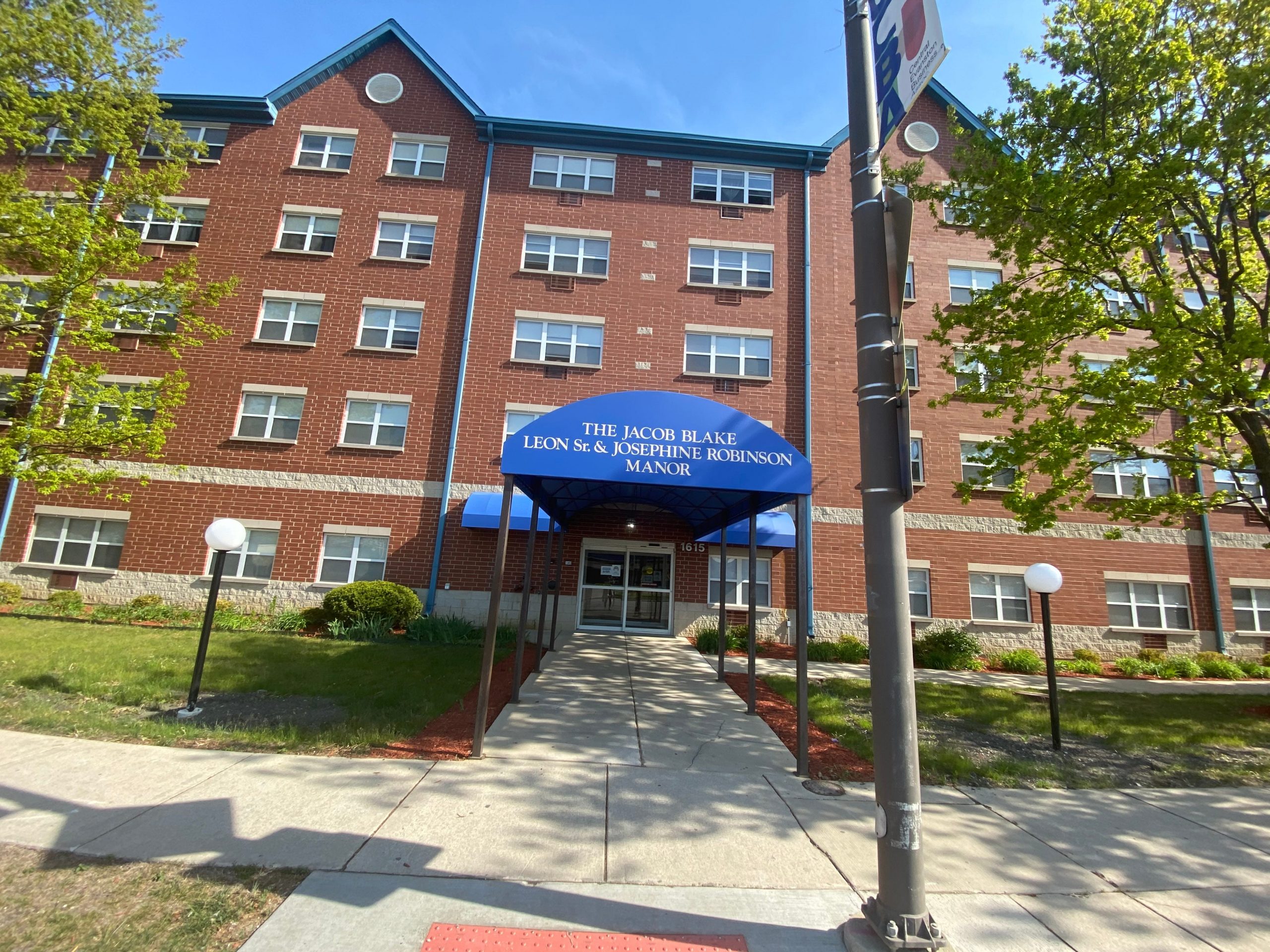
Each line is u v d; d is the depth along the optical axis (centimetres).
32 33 1181
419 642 1224
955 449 1634
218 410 1528
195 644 1010
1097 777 641
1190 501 1080
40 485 1045
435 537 1497
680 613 1517
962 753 696
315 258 1628
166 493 1480
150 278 1586
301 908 331
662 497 948
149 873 356
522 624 799
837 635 1519
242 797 461
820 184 1770
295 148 1703
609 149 1753
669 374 1622
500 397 1570
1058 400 1030
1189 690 1216
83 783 468
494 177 1706
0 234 1052
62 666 786
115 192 1180
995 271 1738
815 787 555
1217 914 376
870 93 404
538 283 1647
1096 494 1653
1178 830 509
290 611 1408
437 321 1606
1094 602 1596
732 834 451
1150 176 916
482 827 438
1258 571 1648
